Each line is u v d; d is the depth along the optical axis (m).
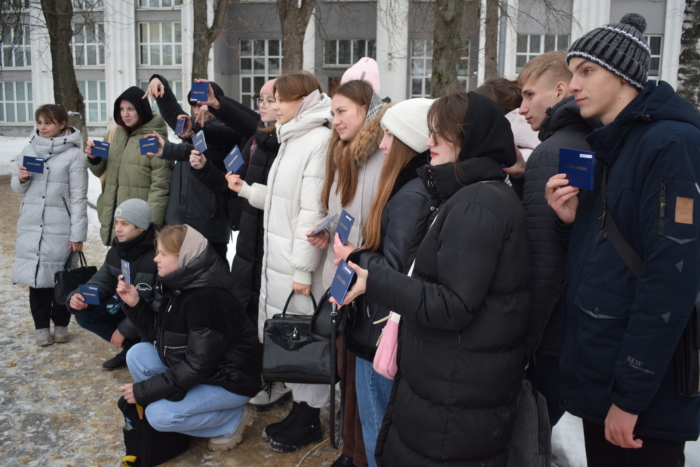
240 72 27.00
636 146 1.70
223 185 3.86
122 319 4.10
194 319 2.81
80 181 4.48
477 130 1.85
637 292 1.61
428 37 16.80
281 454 3.04
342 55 25.28
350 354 2.77
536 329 2.04
